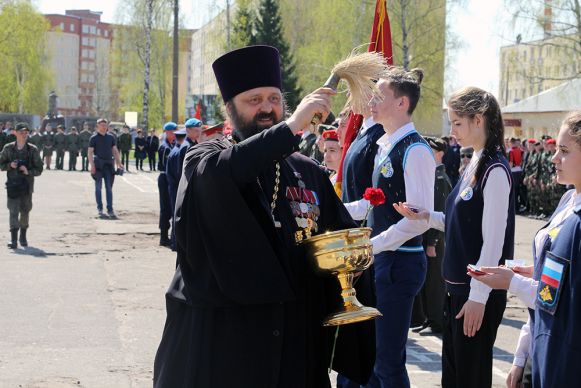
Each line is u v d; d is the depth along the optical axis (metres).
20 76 68.12
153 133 38.34
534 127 39.59
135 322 7.82
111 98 117.62
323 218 3.44
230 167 2.88
